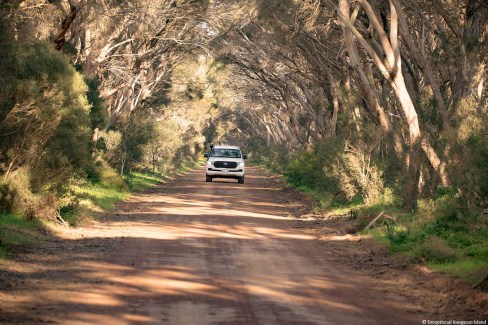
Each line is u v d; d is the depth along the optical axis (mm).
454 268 15258
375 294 13109
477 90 34812
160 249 18469
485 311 11664
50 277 13789
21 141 22750
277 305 11797
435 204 23469
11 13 20344
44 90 24250
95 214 26797
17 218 21000
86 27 36750
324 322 10641
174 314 10914
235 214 30188
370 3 31844
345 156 31062
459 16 30766
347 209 30594
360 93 34219
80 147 25125
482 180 20094
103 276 14109
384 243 19859
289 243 20734
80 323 10195
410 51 32438
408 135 29422
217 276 14539
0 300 11508
